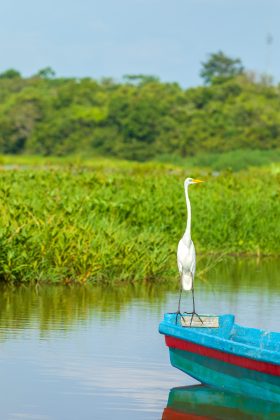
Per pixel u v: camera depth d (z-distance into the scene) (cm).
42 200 2330
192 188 2897
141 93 9206
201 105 9212
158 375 1262
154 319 1600
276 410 1109
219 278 2108
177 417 1090
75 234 1986
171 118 8581
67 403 1134
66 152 8638
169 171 3956
